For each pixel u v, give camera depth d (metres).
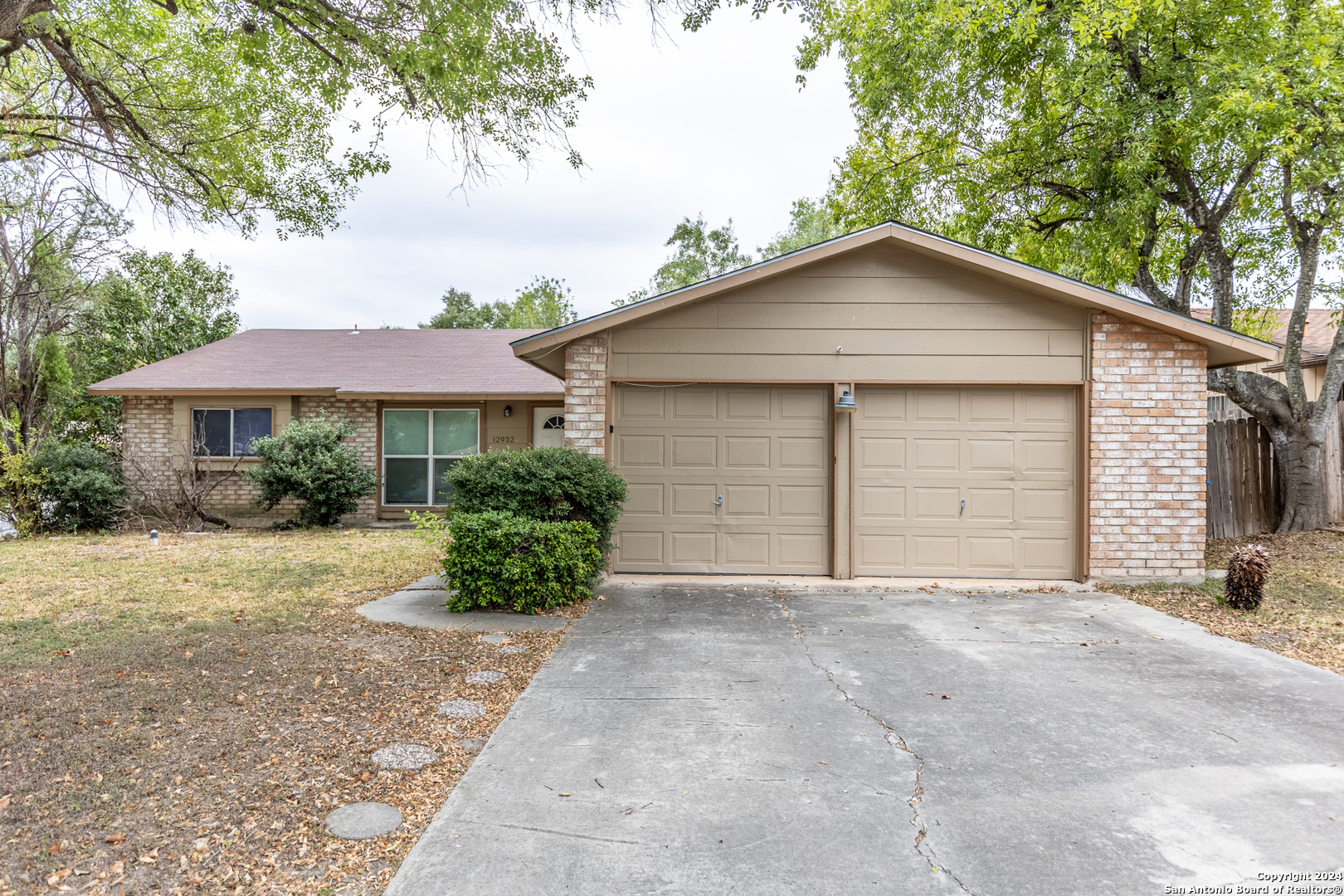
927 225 14.59
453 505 7.77
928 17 11.13
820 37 13.95
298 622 6.55
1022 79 12.13
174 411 14.45
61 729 4.04
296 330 18.88
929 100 13.05
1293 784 3.54
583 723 4.32
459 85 6.66
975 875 2.77
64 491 12.76
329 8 6.07
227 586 8.17
